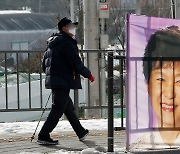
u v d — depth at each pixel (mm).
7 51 17828
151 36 11250
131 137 11250
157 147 11406
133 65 11164
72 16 39406
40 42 77125
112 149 11555
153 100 11328
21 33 94688
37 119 20750
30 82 18766
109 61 11258
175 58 11406
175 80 11430
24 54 18859
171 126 11453
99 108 18719
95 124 16688
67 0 62031
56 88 12914
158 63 11312
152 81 11297
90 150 11531
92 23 22922
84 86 21359
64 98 13016
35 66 18562
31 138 13781
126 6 47406
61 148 12758
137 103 11242
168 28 11352
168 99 11422
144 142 11336
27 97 21172
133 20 11102
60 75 12867
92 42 22922
